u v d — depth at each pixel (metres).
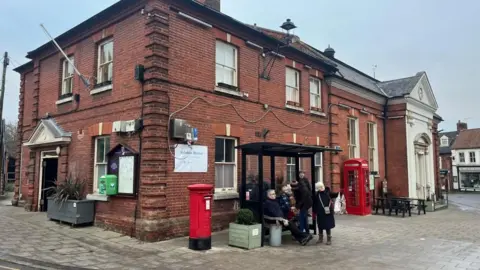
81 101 13.19
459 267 7.66
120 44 11.66
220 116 12.05
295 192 11.55
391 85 23.83
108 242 9.65
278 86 14.71
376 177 21.11
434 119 27.42
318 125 16.89
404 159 21.70
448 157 59.03
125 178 10.71
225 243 9.86
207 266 7.58
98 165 12.27
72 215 11.61
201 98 11.46
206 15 11.84
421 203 20.84
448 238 11.10
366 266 7.70
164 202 10.07
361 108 20.16
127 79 11.20
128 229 10.42
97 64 12.83
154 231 9.75
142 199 10.05
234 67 13.01
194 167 11.01
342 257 8.52
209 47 11.94
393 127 22.31
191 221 9.12
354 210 17.27
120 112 11.34
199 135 11.25
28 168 16.44
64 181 12.81
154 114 10.12
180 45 11.01
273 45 14.52
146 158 10.06
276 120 14.41
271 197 10.09
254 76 13.60
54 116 14.66
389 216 16.97
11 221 12.63
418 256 8.65
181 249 9.00
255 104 13.48
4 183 29.02
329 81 17.72
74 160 13.20
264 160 13.81
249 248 9.22
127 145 10.88
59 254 8.33
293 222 10.48
